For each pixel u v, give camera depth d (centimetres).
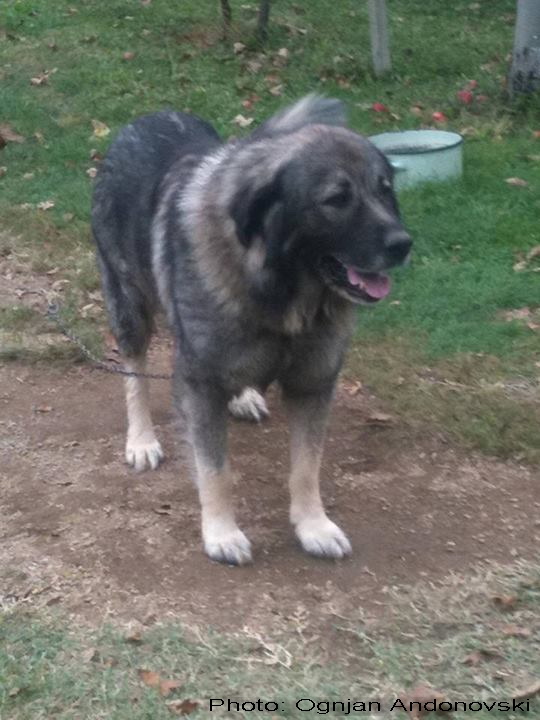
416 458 509
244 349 410
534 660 373
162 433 541
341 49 1121
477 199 775
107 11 1246
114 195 506
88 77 1054
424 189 781
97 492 485
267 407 562
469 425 525
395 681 364
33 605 407
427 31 1198
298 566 430
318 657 377
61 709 354
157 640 385
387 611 401
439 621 394
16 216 799
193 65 1083
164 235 438
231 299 399
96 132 941
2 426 545
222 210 395
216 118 961
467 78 1045
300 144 382
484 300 649
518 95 962
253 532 455
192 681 365
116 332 520
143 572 426
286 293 395
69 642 385
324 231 379
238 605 405
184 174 447
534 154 857
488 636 385
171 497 481
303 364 422
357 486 487
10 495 483
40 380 595
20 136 940
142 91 1027
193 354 415
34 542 447
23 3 1263
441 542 444
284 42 1140
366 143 389
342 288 391
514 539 445
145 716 349
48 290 703
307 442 436
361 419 544
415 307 645
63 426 546
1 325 650
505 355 596
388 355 600
